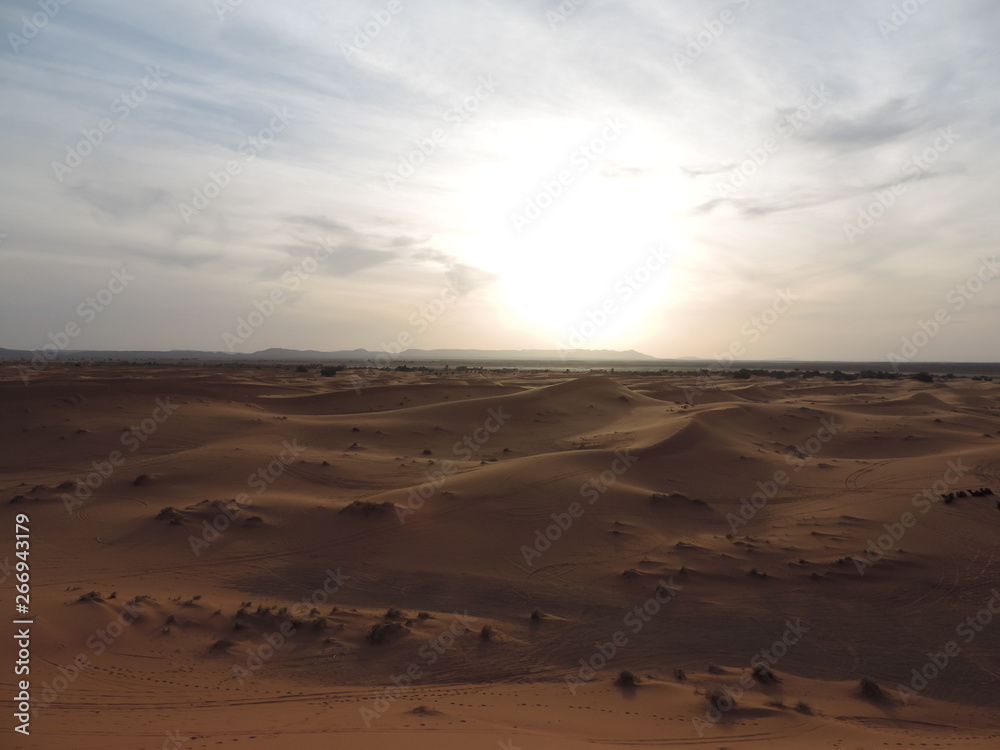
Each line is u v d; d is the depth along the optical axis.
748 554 25.80
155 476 35.00
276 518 28.62
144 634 16.34
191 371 125.88
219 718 11.73
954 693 15.68
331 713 12.37
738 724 12.88
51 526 27.19
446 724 11.80
